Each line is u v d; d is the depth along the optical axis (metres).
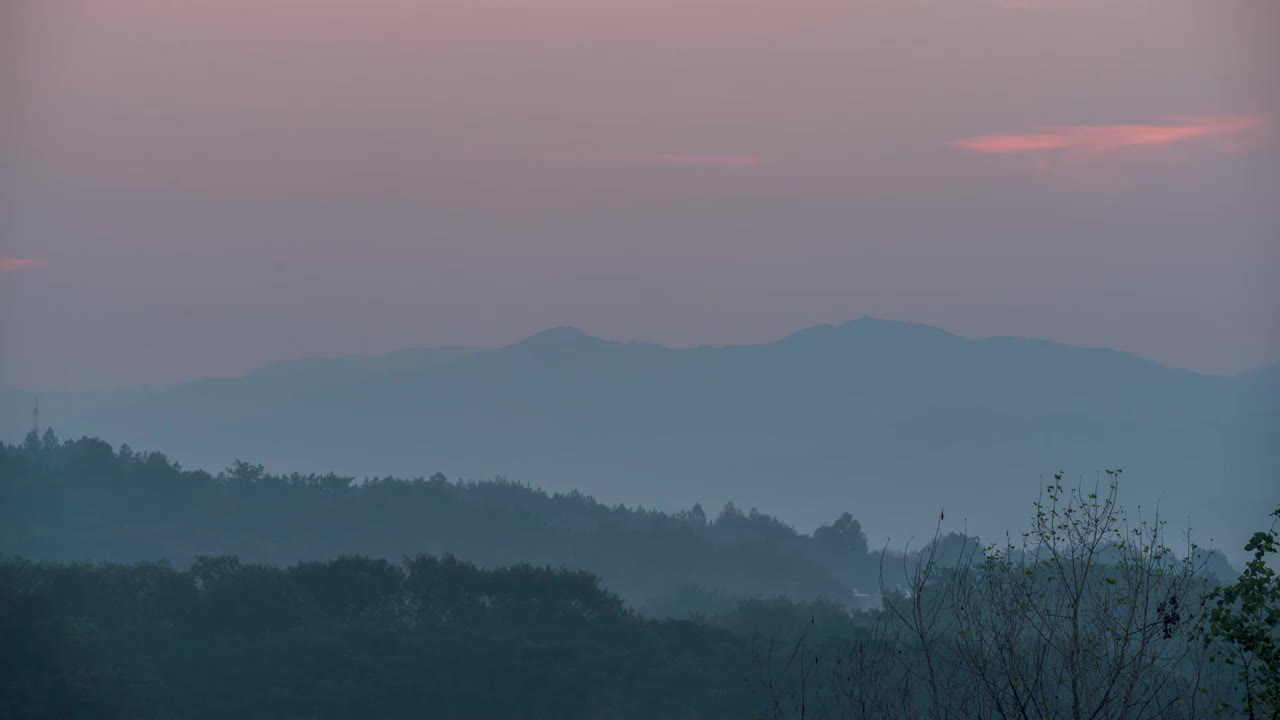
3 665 171.25
